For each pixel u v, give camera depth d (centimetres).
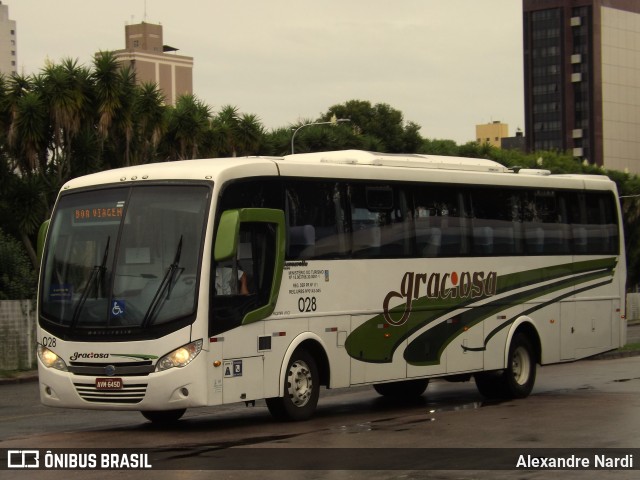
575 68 17412
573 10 17425
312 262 1470
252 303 1370
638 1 18000
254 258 1382
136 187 1368
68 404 1338
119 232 1355
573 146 17375
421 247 1650
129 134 3675
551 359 1902
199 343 1296
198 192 1337
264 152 4459
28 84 3594
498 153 6981
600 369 2475
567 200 1958
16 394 2145
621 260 2078
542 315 1881
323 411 1634
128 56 16138
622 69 17662
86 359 1325
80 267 1361
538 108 17712
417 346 1634
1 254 2955
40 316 1375
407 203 1634
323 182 1501
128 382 1300
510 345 1811
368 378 1552
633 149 17775
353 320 1528
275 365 1406
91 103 3619
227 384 1330
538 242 1881
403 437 1280
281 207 1433
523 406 1659
